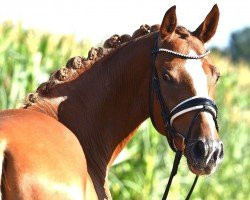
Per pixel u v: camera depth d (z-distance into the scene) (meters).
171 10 7.25
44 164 5.89
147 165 16.39
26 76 15.09
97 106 7.52
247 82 28.67
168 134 7.22
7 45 15.20
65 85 7.41
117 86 7.60
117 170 16.33
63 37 17.12
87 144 7.45
